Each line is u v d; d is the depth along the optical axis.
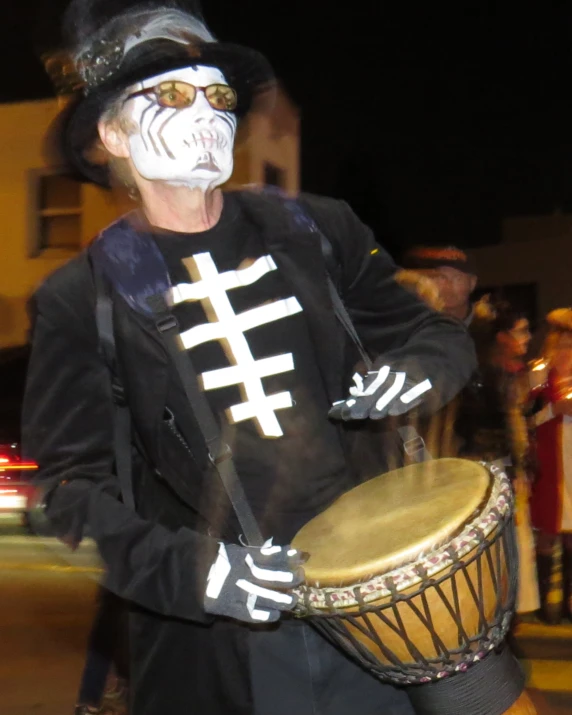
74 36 2.33
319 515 2.31
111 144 2.38
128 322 2.22
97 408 2.29
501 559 2.12
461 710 2.16
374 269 2.47
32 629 6.32
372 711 2.31
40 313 2.28
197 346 2.27
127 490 2.32
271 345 2.31
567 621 6.12
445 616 2.05
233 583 2.00
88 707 3.94
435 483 2.30
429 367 2.26
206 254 2.33
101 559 2.16
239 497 2.21
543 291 19.89
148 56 2.24
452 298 4.72
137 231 2.31
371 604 2.03
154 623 2.36
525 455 5.20
